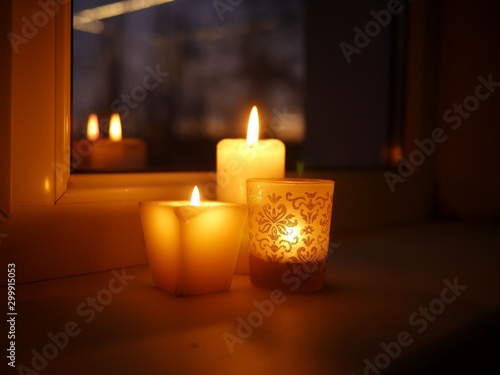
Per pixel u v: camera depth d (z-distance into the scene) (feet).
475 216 3.31
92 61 2.63
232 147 1.96
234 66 3.59
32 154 1.78
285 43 3.83
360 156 3.56
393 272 2.05
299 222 1.76
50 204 1.83
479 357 1.59
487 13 3.23
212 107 3.43
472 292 1.81
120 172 2.07
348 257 2.30
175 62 3.26
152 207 1.74
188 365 1.23
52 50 1.80
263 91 3.72
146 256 2.09
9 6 1.65
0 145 1.67
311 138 3.95
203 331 1.42
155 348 1.31
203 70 3.40
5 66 1.65
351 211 2.90
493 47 3.23
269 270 1.79
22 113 1.75
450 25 3.34
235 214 1.74
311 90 3.95
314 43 3.91
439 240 2.69
